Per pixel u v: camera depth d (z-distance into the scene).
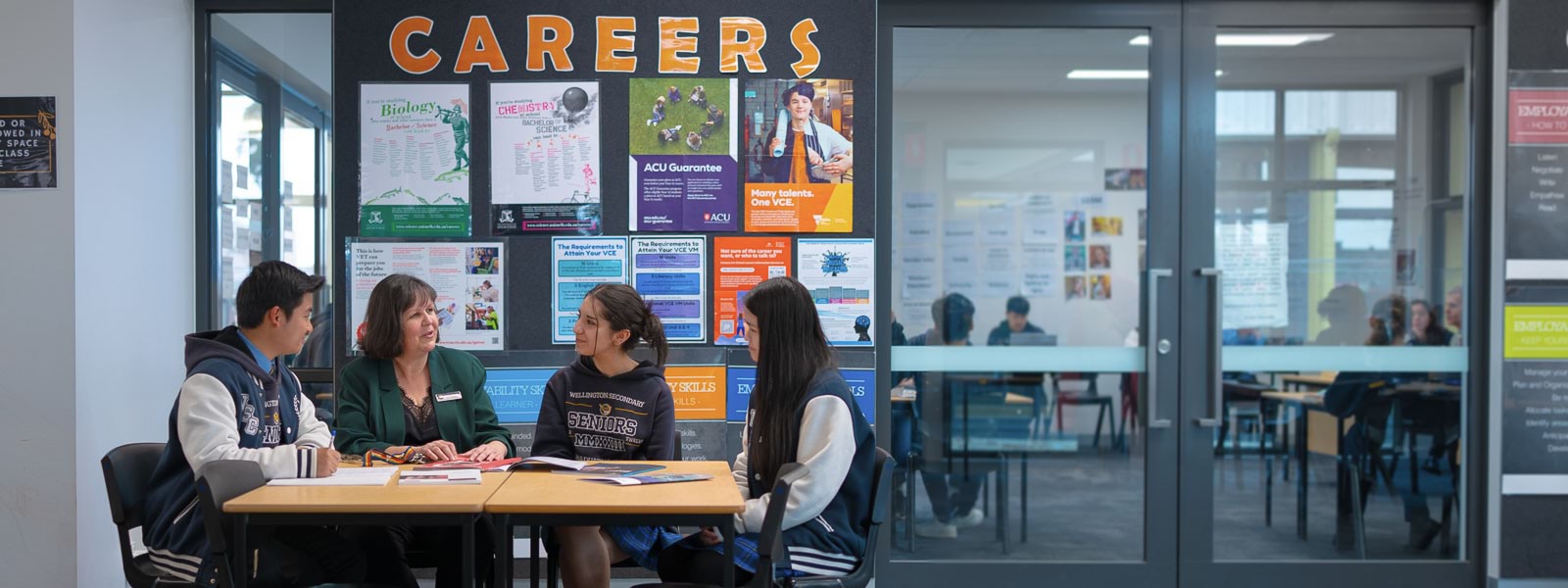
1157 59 4.23
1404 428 4.31
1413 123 4.28
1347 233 4.29
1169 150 4.25
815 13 3.99
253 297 2.75
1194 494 4.26
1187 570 4.26
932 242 4.27
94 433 3.65
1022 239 4.29
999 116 4.27
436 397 3.26
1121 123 4.27
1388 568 4.26
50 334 3.55
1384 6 4.24
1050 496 4.31
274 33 4.28
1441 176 4.29
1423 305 4.29
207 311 4.29
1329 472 4.30
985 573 4.23
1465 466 4.30
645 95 3.97
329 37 4.25
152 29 3.95
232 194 4.32
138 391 3.88
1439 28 4.27
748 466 2.86
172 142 4.09
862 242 4.00
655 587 2.52
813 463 2.60
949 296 4.28
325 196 4.29
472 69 3.95
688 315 3.99
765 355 2.76
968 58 4.26
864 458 2.73
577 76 3.96
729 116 3.99
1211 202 4.26
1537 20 4.15
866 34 4.00
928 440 4.29
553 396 3.24
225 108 4.30
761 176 3.99
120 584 3.83
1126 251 4.28
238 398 2.65
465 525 2.27
